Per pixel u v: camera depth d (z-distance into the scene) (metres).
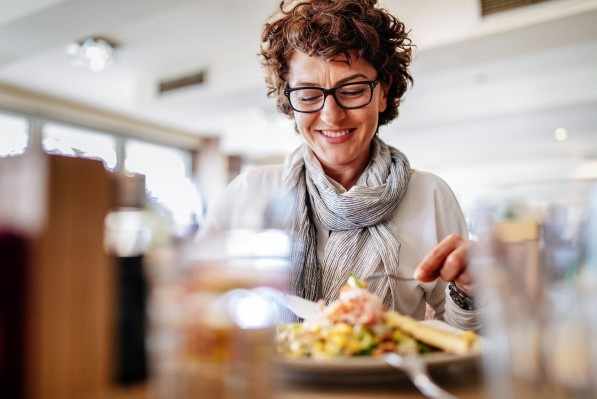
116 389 0.29
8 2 2.79
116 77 4.50
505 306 0.31
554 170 7.85
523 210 0.32
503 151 7.17
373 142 1.15
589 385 0.29
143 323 0.30
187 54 4.07
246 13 3.28
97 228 0.30
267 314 0.32
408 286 0.98
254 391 0.31
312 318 0.58
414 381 0.41
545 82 4.47
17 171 0.30
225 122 5.93
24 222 0.29
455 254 0.64
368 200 1.00
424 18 3.12
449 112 5.20
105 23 2.86
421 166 8.32
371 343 0.48
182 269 0.31
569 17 2.68
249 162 7.97
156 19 3.37
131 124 5.65
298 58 1.02
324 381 0.43
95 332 0.30
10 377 0.28
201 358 0.30
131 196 0.32
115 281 0.30
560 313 0.30
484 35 2.93
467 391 0.40
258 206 0.35
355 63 0.99
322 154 1.06
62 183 0.29
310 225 1.05
